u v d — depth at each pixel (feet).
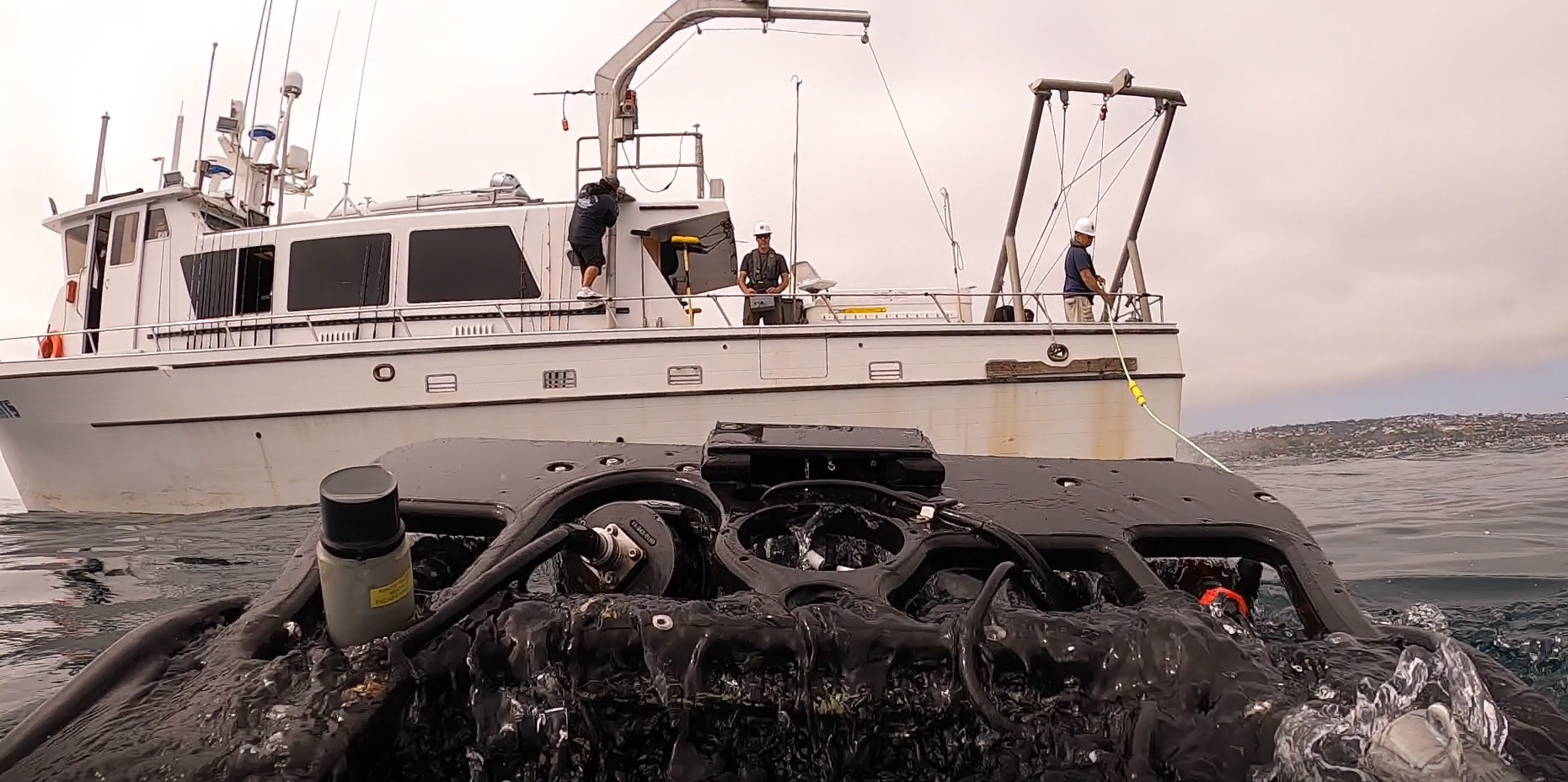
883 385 24.85
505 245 26.91
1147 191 28.78
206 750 3.97
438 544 6.80
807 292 27.40
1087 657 4.53
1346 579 14.33
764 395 24.58
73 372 25.16
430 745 4.41
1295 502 27.17
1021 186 27.89
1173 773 4.14
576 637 4.47
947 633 4.56
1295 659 4.76
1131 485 7.30
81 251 31.01
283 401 24.41
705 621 4.51
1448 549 17.33
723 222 28.71
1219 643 4.56
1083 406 25.58
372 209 29.73
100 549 19.54
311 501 24.70
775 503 6.25
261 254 27.50
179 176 29.35
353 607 4.49
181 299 28.07
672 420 24.40
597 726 4.40
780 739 4.41
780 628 4.50
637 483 6.83
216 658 4.70
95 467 25.46
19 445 26.00
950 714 4.41
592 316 26.58
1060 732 4.40
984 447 25.11
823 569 5.94
